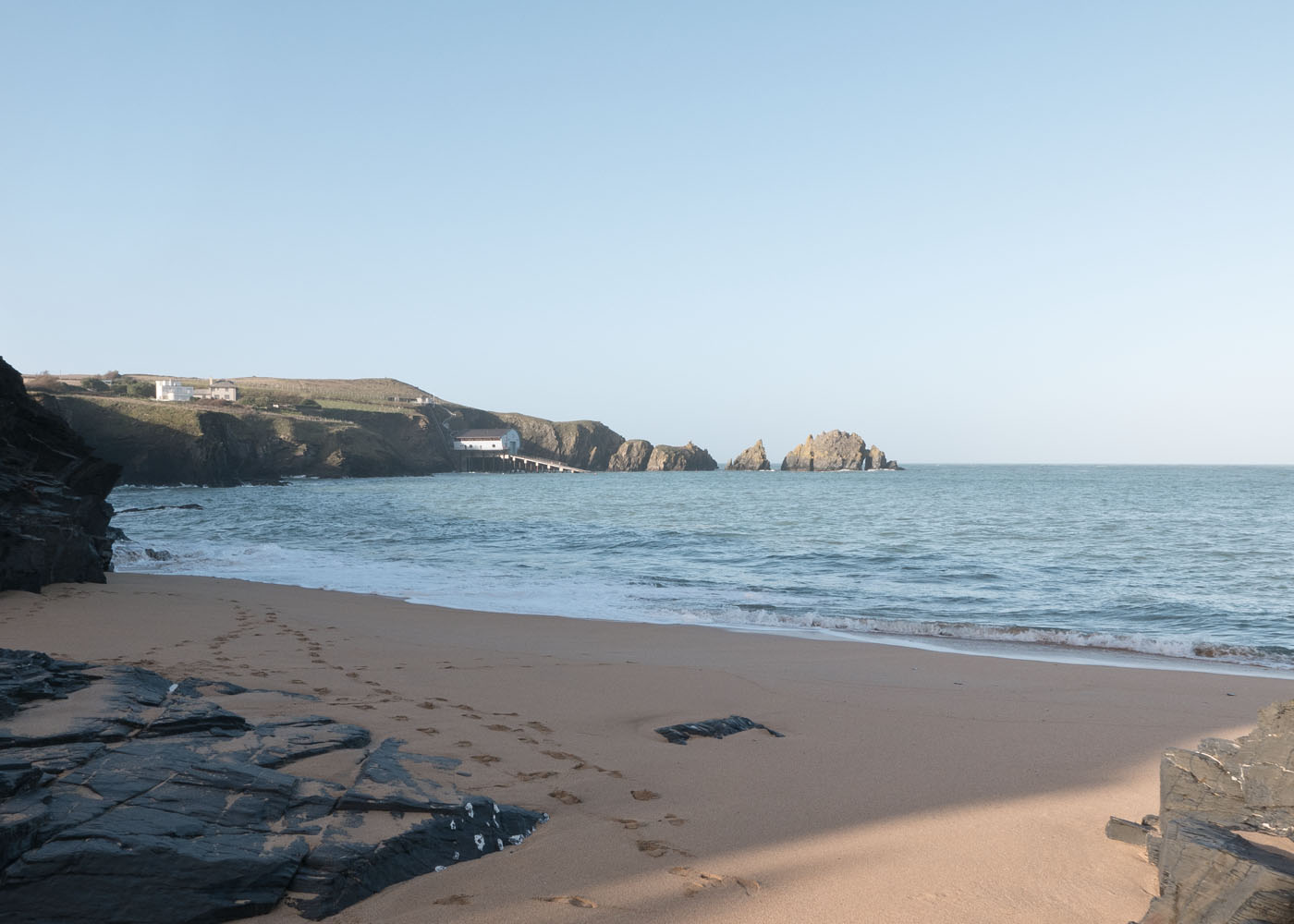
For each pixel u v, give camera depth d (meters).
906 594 22.22
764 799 6.07
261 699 7.68
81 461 22.34
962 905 4.36
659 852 4.93
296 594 18.28
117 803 4.48
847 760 7.30
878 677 11.66
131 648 10.71
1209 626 18.34
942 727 8.73
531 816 5.32
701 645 14.09
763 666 12.30
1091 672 12.34
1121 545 37.06
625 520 52.75
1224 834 4.13
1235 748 4.75
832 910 4.24
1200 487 120.75
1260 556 32.59
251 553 28.98
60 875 3.73
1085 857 5.09
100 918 3.57
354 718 7.36
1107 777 6.99
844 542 37.78
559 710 8.71
